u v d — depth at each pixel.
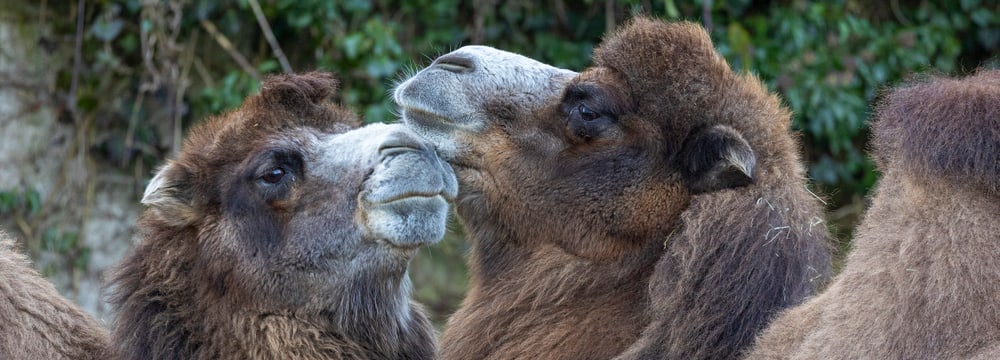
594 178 11.88
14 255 11.52
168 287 11.20
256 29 24.47
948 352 8.88
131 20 23.52
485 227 12.52
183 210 11.37
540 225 12.12
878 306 9.20
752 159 11.30
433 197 11.09
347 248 11.17
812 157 25.41
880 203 9.86
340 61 23.75
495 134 12.22
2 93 22.39
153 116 23.64
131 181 23.52
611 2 24.17
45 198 22.78
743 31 22.14
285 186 11.30
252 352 11.12
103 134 23.34
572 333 11.70
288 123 11.72
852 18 24.56
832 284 10.26
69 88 23.02
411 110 12.38
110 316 11.40
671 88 11.89
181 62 23.53
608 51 12.34
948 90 9.60
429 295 24.55
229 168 11.44
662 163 11.77
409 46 24.34
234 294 11.19
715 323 10.80
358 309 11.31
